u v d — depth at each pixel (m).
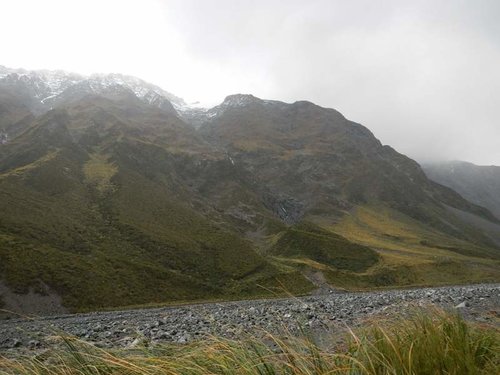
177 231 152.12
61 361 4.96
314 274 146.38
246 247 151.75
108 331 26.48
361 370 4.55
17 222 108.25
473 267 189.00
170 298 99.56
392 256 197.38
